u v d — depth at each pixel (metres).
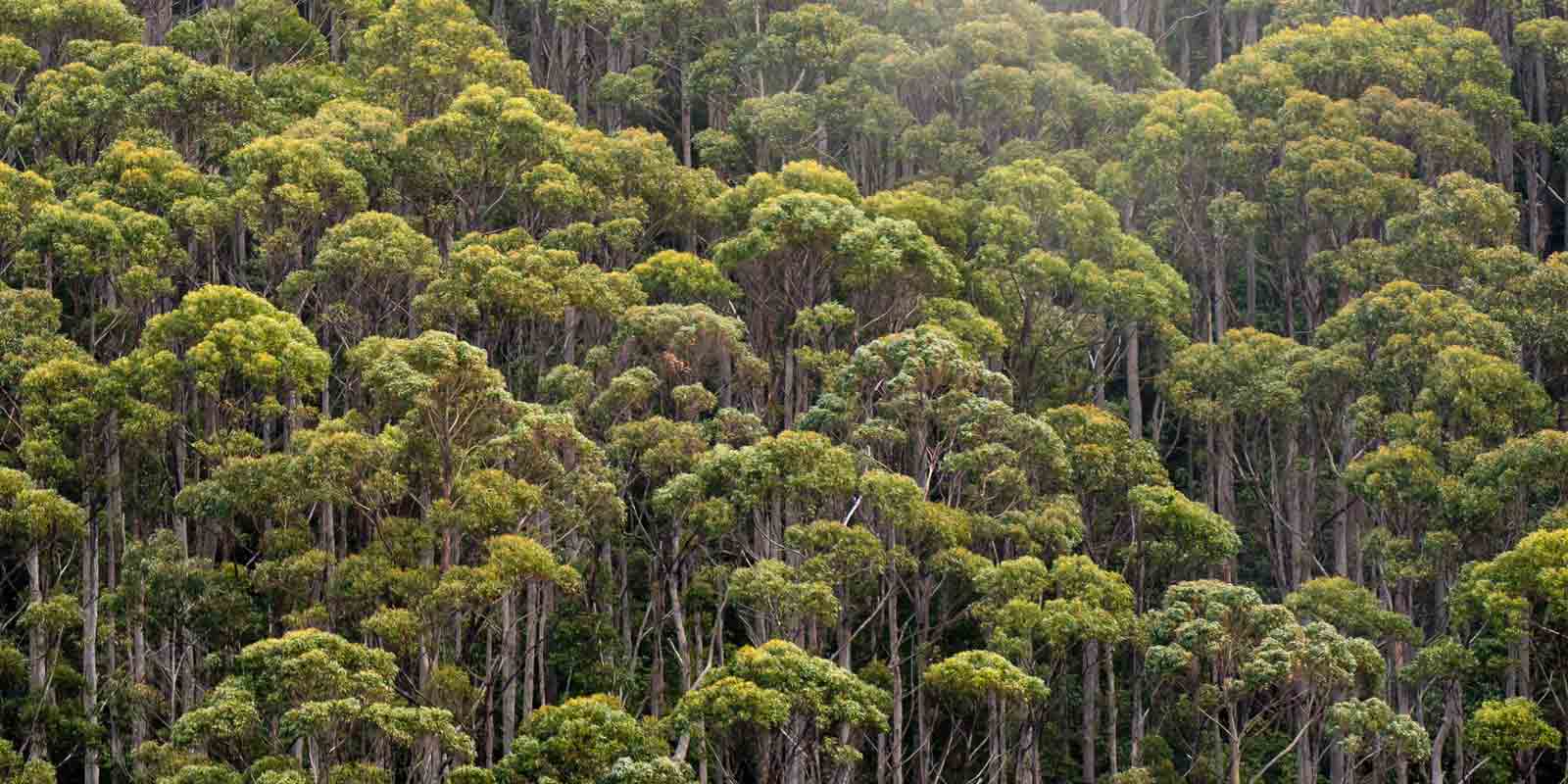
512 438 177.62
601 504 181.00
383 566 173.62
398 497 178.00
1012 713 178.62
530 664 177.50
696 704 162.88
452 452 181.75
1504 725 174.50
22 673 179.50
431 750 164.00
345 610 175.75
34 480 187.25
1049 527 188.75
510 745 175.38
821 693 165.00
